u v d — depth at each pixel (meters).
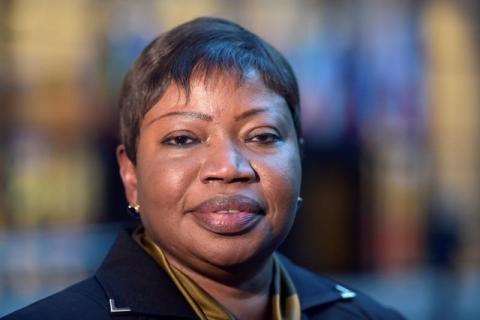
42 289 8.77
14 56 8.91
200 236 2.31
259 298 2.51
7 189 8.99
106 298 2.37
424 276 10.23
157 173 2.35
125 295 2.37
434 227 10.31
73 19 8.97
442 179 10.35
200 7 9.02
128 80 2.48
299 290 2.70
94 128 9.01
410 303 9.87
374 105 9.23
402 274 10.16
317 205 9.70
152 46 2.46
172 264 2.45
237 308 2.46
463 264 10.62
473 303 10.48
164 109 2.36
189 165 2.32
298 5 9.21
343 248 9.88
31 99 9.00
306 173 9.46
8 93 8.93
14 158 9.00
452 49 10.08
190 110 2.33
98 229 9.05
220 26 2.47
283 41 9.13
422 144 9.88
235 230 2.29
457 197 10.65
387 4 9.30
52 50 8.96
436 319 9.91
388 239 10.12
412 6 9.46
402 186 10.05
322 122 8.98
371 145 9.45
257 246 2.33
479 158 10.58
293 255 9.70
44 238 8.96
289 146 2.43
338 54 9.06
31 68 8.98
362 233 9.94
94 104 8.94
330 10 9.19
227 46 2.41
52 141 9.05
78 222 9.09
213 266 2.37
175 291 2.39
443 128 10.23
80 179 9.10
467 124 10.33
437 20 9.91
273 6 9.21
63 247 8.97
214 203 2.29
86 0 8.87
